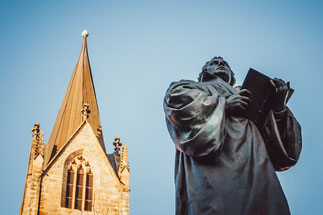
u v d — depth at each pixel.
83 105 85.94
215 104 4.17
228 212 3.83
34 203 72.19
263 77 4.45
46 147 81.62
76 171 78.25
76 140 81.12
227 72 5.18
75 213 74.25
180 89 4.37
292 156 4.59
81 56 99.94
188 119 4.15
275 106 4.52
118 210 76.75
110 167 80.25
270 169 4.04
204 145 4.03
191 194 4.06
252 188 3.90
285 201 3.89
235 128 4.27
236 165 4.04
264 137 4.55
